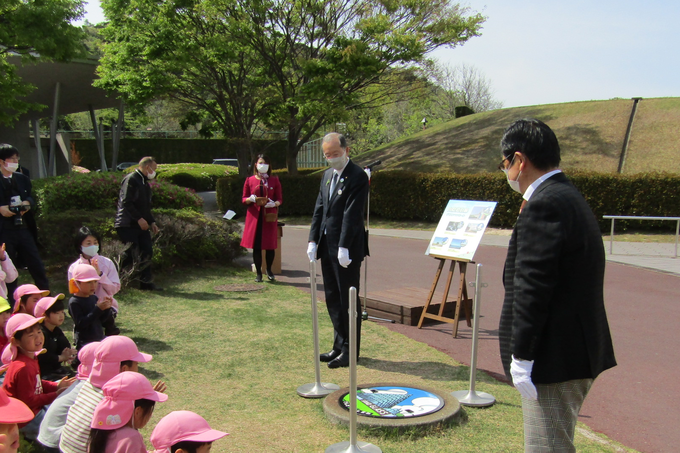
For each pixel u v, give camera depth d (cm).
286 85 2450
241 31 2134
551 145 268
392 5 2230
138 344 588
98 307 505
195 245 1020
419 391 446
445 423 395
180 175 3488
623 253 1316
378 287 930
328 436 384
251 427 397
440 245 687
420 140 2981
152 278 860
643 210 1620
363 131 4822
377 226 1997
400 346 605
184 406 436
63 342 460
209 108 2597
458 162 2461
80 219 909
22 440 340
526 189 274
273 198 942
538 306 249
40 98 2730
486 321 720
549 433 260
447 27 2219
